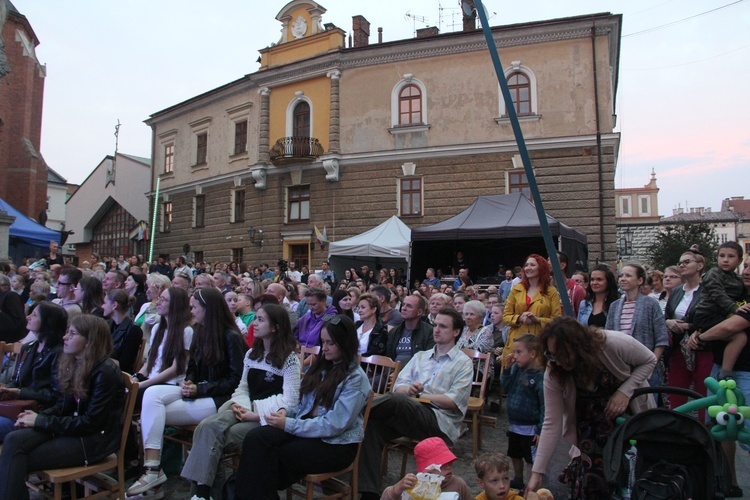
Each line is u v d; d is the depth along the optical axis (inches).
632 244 2010.3
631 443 118.1
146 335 260.1
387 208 848.9
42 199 1232.2
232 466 171.2
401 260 797.2
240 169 1013.8
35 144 1237.7
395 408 167.8
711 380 123.3
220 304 193.2
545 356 131.2
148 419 173.5
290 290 374.9
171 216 1177.4
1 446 156.8
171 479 195.2
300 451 146.3
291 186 932.6
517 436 180.2
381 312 293.7
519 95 789.2
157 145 1233.4
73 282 299.4
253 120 998.4
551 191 757.3
